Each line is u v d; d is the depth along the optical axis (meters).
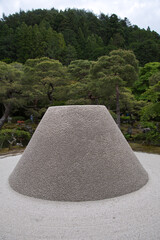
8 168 4.91
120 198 3.10
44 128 3.72
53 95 17.41
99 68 11.12
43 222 2.52
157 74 9.71
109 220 2.53
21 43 31.55
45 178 3.23
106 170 3.27
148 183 3.70
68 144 3.37
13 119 21.44
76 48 33.03
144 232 2.30
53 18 48.34
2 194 3.35
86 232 2.31
